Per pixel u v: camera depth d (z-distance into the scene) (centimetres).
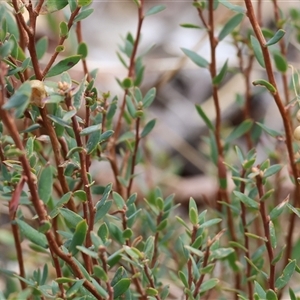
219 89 180
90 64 149
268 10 171
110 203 100
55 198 115
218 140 113
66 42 144
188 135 177
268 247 102
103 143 109
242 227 107
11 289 109
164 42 192
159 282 106
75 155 101
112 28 201
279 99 103
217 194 116
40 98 96
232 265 109
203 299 115
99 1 208
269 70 102
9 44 93
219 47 176
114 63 155
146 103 108
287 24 119
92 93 99
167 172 145
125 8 207
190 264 101
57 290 100
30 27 98
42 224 94
